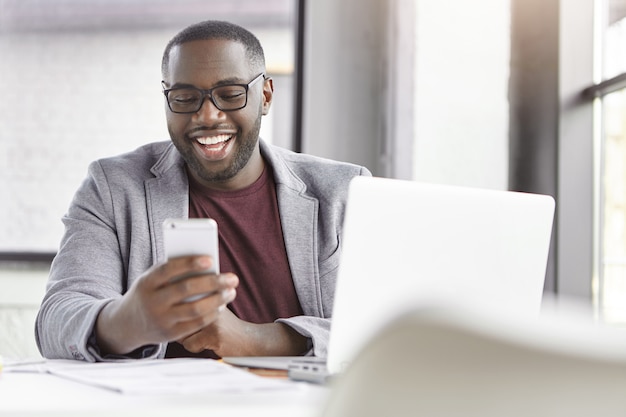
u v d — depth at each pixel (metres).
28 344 3.40
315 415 0.58
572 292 2.92
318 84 3.35
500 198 1.41
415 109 3.22
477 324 0.51
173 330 1.33
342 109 3.34
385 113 3.32
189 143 1.88
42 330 1.67
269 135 3.79
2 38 3.99
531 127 3.09
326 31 3.34
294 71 3.42
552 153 2.98
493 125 3.21
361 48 3.34
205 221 1.26
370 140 3.35
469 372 0.52
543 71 3.04
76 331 1.52
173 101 1.88
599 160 2.94
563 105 2.97
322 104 3.35
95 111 4.02
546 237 1.46
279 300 1.90
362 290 1.31
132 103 4.04
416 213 1.33
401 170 3.25
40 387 1.10
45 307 1.69
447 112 3.23
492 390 0.52
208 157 1.88
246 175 1.97
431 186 1.35
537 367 0.51
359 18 3.34
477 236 1.39
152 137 4.05
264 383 1.07
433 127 3.22
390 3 3.29
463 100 3.22
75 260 1.80
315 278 1.89
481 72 3.21
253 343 1.62
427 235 1.34
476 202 1.38
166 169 1.93
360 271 1.31
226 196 1.96
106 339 1.48
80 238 1.84
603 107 2.92
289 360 1.46
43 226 3.96
